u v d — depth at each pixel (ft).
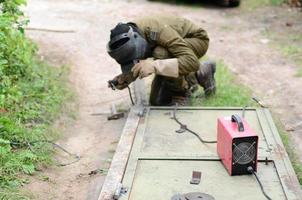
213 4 49.08
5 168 16.90
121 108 23.68
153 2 48.29
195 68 21.21
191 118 20.62
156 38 21.07
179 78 22.17
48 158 18.38
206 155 17.39
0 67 20.72
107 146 20.02
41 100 23.20
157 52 21.33
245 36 36.70
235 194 15.12
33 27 35.91
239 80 27.20
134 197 15.11
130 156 17.47
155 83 22.57
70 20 38.63
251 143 15.87
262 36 36.50
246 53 32.27
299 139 20.12
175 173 16.39
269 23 40.65
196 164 16.90
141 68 20.57
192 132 19.24
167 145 18.34
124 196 15.10
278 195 15.05
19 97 22.03
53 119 22.08
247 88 25.66
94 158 19.07
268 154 17.26
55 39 33.47
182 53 20.95
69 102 24.38
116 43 20.33
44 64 28.04
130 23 20.98
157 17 21.83
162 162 17.11
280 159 16.90
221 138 16.78
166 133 19.31
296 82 26.40
